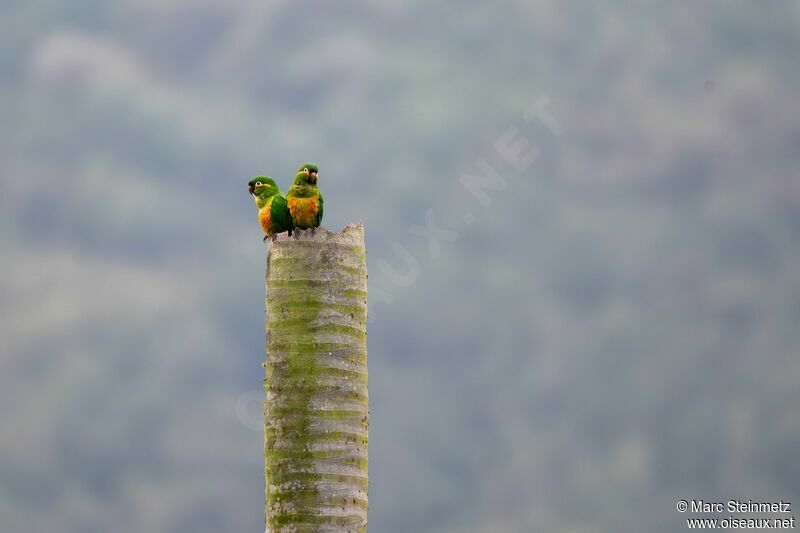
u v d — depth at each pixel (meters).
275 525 7.41
